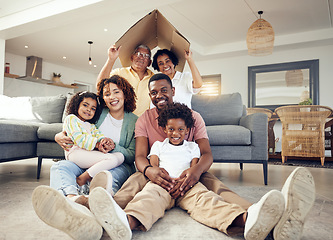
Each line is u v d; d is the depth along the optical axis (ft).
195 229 3.20
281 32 17.26
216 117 8.88
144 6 11.87
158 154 4.27
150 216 3.05
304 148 12.14
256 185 6.63
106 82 4.95
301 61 18.61
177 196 3.73
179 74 6.56
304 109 11.99
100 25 15.51
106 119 5.05
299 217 2.48
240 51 19.33
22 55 22.08
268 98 19.54
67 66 25.61
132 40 5.65
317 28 16.58
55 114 8.95
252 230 2.53
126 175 4.66
